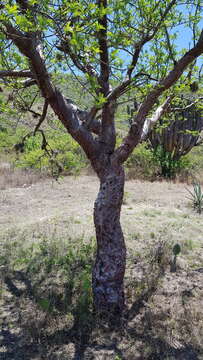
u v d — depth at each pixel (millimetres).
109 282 3598
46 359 2982
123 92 3455
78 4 2498
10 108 3969
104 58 3416
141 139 3871
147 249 5297
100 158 3615
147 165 13117
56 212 7809
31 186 10789
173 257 5055
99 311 3562
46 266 4750
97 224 3625
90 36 3062
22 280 4453
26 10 2674
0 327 3457
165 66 3779
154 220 6957
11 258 5066
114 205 3590
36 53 2865
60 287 4250
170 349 3152
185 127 12828
